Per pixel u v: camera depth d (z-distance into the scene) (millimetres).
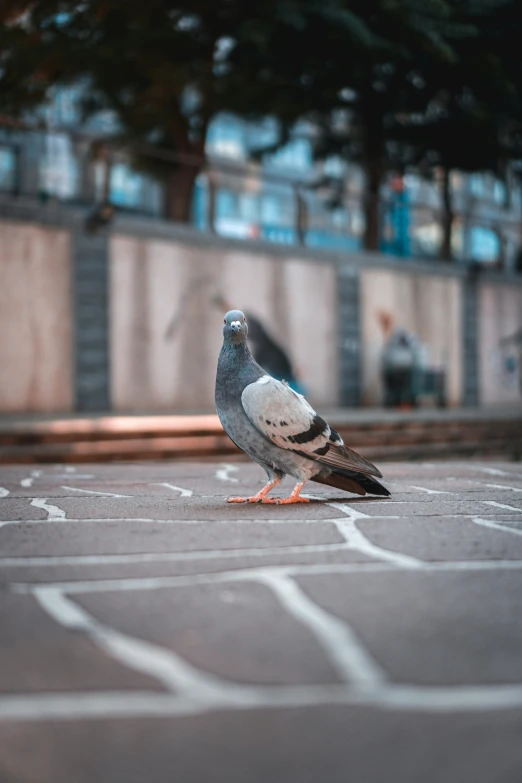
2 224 15188
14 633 2209
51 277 15766
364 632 2223
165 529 3646
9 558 3061
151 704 1781
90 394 16203
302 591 2602
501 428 14727
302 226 19781
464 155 23375
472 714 1732
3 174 23484
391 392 20312
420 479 6000
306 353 19562
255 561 3000
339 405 20141
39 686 1871
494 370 23906
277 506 4371
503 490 5188
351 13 18156
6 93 17906
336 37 18203
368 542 3342
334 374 20109
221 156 32188
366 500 4641
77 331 16047
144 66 18828
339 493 5203
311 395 19609
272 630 2234
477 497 4785
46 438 10188
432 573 2826
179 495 5074
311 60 19484
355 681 1904
